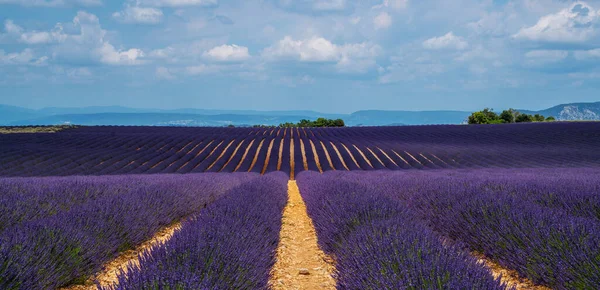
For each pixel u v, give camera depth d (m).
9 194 7.09
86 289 4.19
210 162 32.41
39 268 3.73
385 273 3.13
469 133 48.00
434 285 2.70
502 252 4.94
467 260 3.35
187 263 3.06
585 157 31.08
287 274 4.92
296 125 94.50
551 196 7.21
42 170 25.14
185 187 10.11
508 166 28.00
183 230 4.18
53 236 4.39
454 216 6.12
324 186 9.81
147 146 36.81
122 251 5.71
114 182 10.57
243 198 7.04
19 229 4.37
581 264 3.75
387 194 8.95
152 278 2.71
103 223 5.34
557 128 47.97
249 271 3.60
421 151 35.16
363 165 30.53
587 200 6.58
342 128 59.38
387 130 54.53
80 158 29.53
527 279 4.43
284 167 30.50
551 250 4.16
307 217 9.59
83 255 4.46
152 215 7.00
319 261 5.56
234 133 50.22
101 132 47.47
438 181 10.48
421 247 3.54
